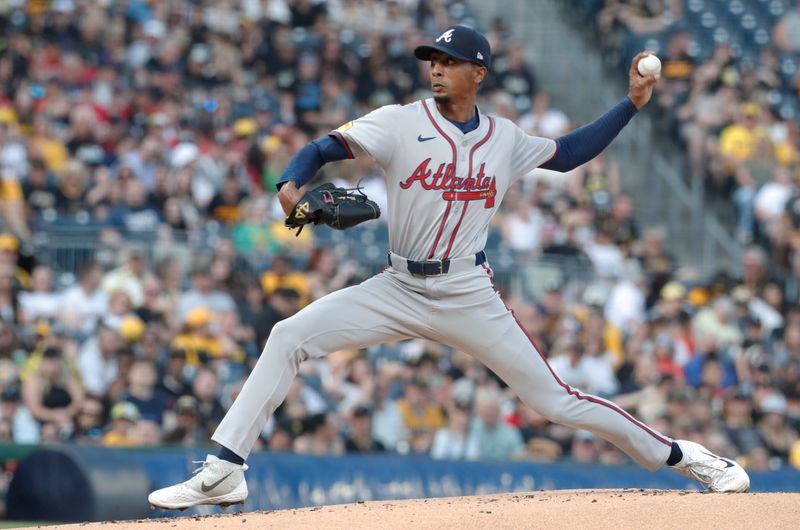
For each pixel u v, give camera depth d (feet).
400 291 58.59
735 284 149.38
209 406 107.14
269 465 94.99
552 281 139.95
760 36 203.62
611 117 61.93
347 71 172.76
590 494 62.39
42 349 106.93
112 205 130.21
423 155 56.80
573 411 60.29
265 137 152.35
